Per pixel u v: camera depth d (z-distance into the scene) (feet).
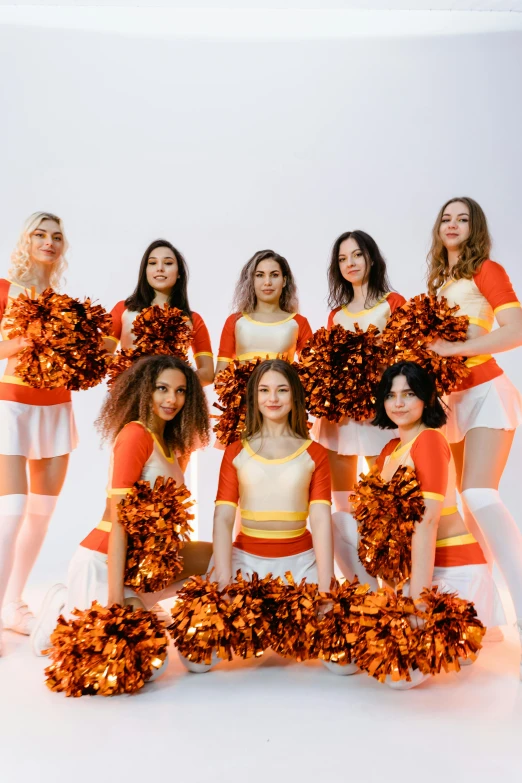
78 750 6.77
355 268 10.72
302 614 8.30
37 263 10.47
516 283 15.74
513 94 15.75
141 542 8.47
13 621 10.27
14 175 15.67
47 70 15.72
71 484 15.94
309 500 9.23
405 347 9.28
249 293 11.26
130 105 15.96
